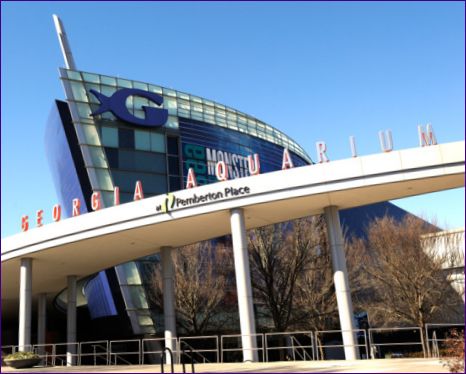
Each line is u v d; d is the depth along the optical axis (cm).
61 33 5238
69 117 4672
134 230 2717
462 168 2189
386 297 3606
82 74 4781
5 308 5288
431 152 2233
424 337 3309
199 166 5059
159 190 4722
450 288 3669
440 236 3869
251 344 2314
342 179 2312
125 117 4753
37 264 3312
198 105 5397
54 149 5156
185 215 2553
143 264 4256
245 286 2383
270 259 3431
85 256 3209
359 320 3847
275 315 3356
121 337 4094
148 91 5041
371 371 1513
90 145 4553
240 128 5653
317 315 3353
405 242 3584
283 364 1978
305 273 3481
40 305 4409
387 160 2272
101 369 2211
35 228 3002
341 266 2486
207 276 3788
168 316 2998
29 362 2570
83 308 5028
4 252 3139
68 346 3600
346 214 5078
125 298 4078
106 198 4431
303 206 2547
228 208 2478
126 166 4638
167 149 4928
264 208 2522
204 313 3712
